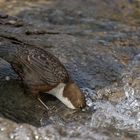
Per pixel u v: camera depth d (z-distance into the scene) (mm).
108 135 10266
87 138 10062
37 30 13898
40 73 10812
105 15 17656
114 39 14562
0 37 11344
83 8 17969
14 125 10031
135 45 14281
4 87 11297
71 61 12617
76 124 10578
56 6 17891
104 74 12422
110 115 11047
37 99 11102
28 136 9867
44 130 10070
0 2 17719
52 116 10781
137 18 17797
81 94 10938
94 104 11359
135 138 10281
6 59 10969
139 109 11430
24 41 12945
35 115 10727
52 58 11078
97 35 14773
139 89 11984
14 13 16875
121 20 17297
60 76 10797
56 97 11234
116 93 11828
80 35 14695
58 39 13641
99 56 13102
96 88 11883
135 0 19250
